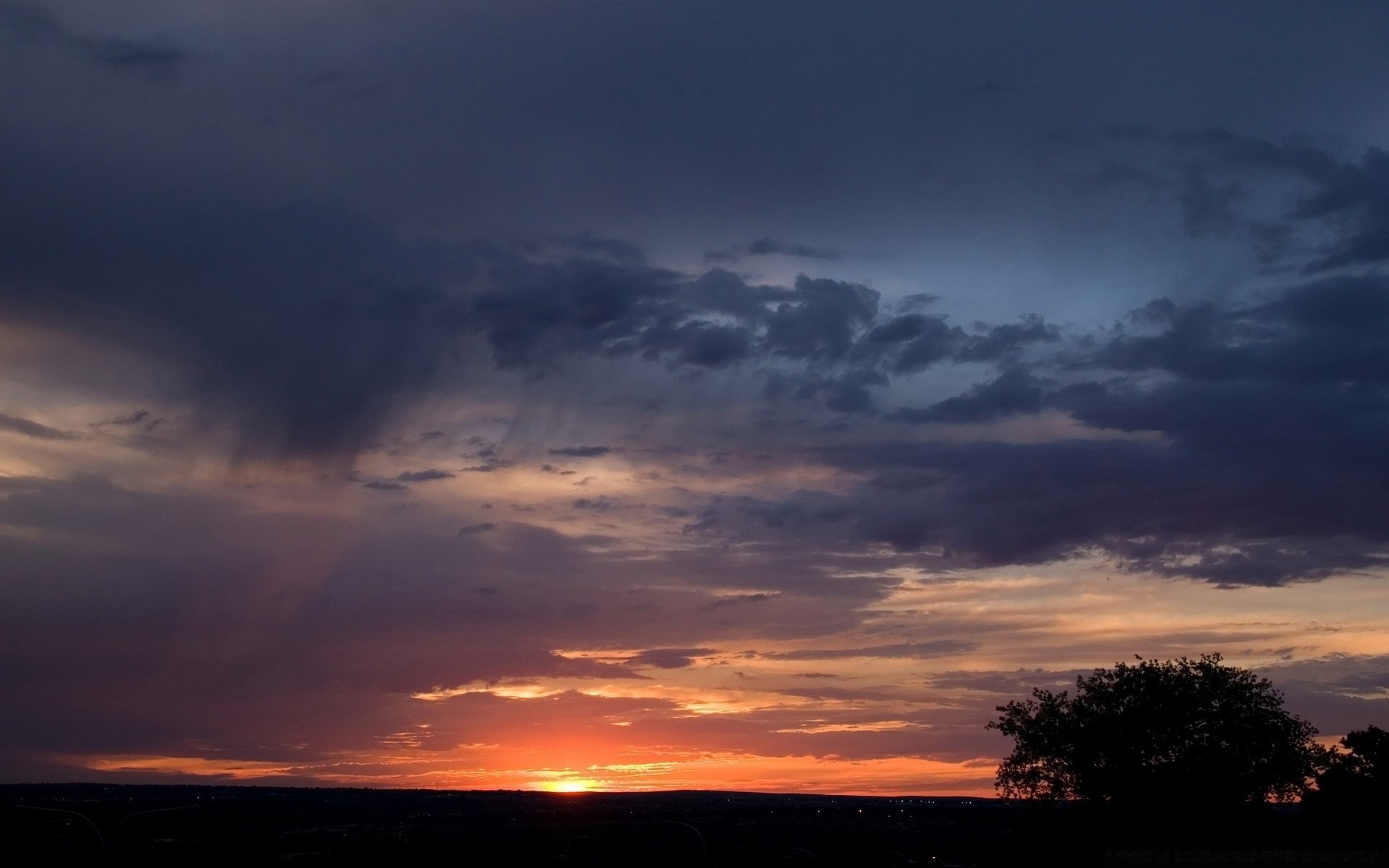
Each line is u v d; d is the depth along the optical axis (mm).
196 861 118062
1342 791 89250
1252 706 78688
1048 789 81125
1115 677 80750
